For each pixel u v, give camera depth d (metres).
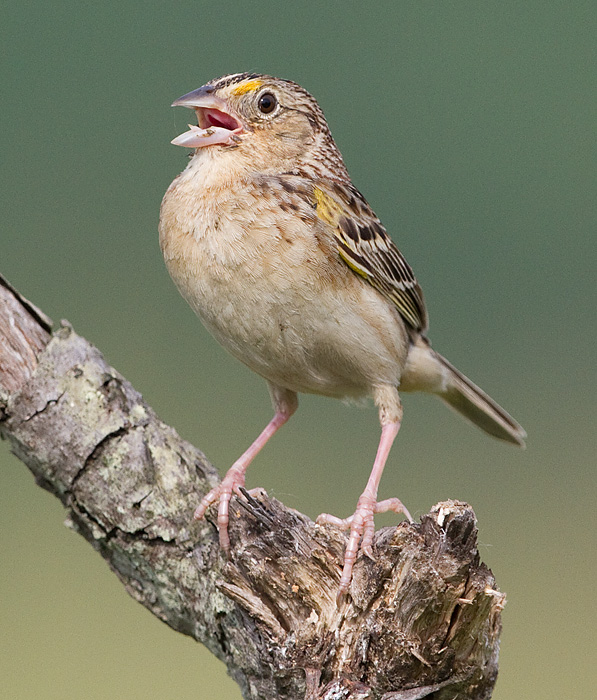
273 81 8.99
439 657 6.63
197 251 8.30
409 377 10.02
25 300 7.77
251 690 7.29
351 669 6.76
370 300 8.70
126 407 7.77
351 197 8.96
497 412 10.54
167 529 7.59
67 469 7.60
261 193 8.34
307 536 7.13
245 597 7.00
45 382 7.65
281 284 8.20
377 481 8.62
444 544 6.59
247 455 9.48
